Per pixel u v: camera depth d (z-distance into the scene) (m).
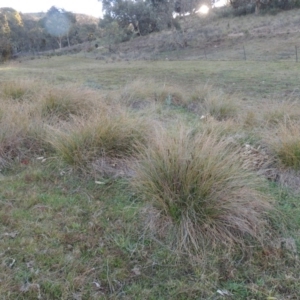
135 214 2.53
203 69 15.05
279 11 33.00
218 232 2.25
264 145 3.62
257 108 5.41
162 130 3.06
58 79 11.02
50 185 3.00
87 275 1.98
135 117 3.98
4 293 1.81
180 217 2.30
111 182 3.02
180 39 29.28
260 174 3.06
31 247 2.17
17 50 45.84
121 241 2.27
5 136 3.52
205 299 1.86
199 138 2.79
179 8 39.69
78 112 4.56
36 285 1.87
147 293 1.88
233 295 1.89
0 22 41.38
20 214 2.53
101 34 48.06
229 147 3.14
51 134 3.61
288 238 2.30
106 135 3.33
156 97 6.89
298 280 1.97
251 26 29.36
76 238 2.29
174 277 2.00
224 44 25.78
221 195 2.32
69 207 2.66
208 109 5.59
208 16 39.25
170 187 2.36
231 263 2.10
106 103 5.31
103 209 2.64
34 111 4.41
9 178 3.10
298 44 20.56
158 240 2.27
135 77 12.84
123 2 44.94
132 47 33.22
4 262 2.03
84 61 27.12
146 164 2.57
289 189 2.97
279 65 14.73
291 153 3.14
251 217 2.33
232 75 12.65
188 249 2.17
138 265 2.08
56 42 55.75
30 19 72.62
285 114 4.41
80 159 3.20
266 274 2.03
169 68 16.09
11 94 5.69
